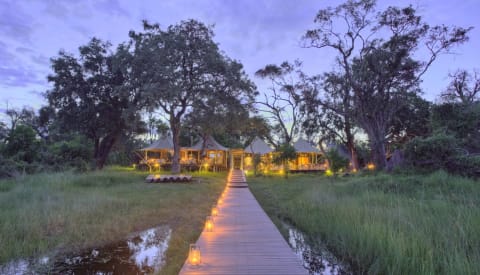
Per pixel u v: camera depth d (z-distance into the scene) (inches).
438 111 664.4
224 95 861.8
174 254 213.0
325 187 496.1
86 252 219.6
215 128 907.4
